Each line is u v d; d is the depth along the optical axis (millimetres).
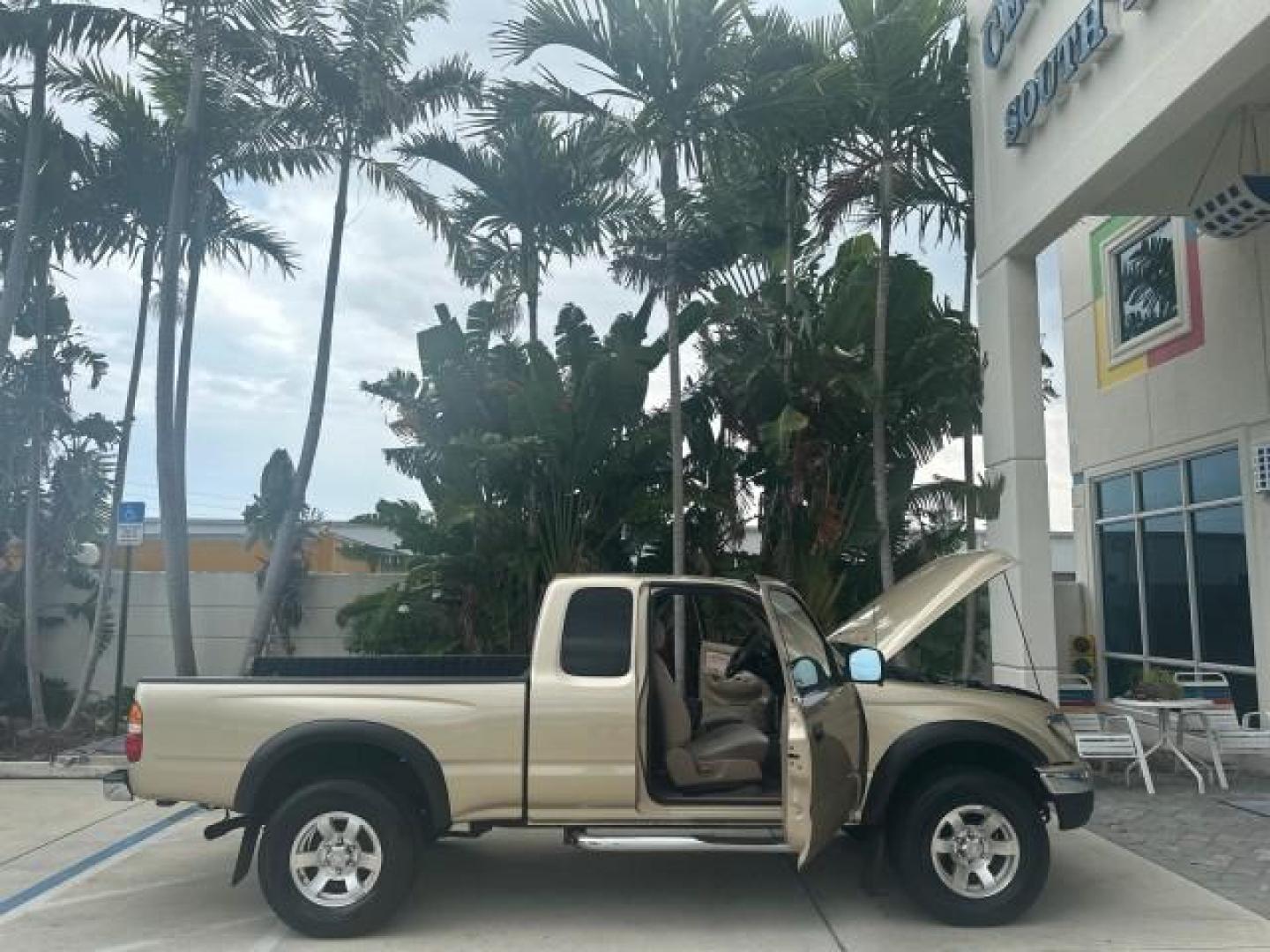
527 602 12148
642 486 12242
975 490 10570
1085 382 14078
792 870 7074
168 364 11922
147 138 12891
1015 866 5895
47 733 12531
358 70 11758
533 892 6633
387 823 5824
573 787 5910
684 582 6277
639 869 7133
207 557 26078
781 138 10734
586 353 12516
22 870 7227
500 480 12219
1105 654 13609
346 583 14703
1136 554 12836
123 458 13688
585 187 13281
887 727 6094
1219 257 11125
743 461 12578
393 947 5664
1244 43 6922
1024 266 10664
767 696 6965
